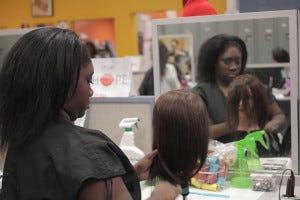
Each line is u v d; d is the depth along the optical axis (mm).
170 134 1207
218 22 1842
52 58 925
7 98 939
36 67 919
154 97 1984
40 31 959
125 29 6188
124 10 6160
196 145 1209
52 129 942
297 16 1748
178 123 1204
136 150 1913
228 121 1848
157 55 1941
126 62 2090
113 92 2098
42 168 917
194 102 1235
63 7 6406
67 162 895
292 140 1798
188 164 1209
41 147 933
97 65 2125
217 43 1848
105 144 929
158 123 1227
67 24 6398
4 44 2068
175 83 1929
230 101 1844
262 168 1810
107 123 2059
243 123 1839
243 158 1787
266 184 1694
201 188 1713
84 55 971
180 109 1210
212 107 1854
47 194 899
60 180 892
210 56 1861
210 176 1711
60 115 961
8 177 989
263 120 1823
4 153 1029
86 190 875
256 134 1829
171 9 5910
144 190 1397
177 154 1206
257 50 1807
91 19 6324
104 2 6234
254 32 1802
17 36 2053
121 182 918
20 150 970
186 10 2090
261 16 1784
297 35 1754
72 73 939
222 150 1778
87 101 993
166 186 1157
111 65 2105
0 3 6609
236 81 1836
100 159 899
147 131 2002
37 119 924
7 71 942
